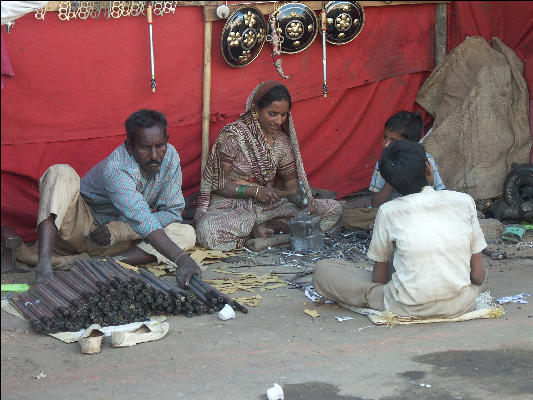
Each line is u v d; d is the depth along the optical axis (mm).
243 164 6406
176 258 4973
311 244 6051
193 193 6926
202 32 6621
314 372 3705
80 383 3654
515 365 3711
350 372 3689
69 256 5500
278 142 6477
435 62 7926
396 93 7777
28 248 5828
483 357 3814
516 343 3982
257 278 5316
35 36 5941
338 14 7043
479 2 7867
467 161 7109
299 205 6375
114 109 6367
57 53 6047
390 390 3471
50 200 5109
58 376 3746
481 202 7012
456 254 4207
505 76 7371
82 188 5711
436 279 4195
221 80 6797
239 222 6074
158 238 5047
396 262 4316
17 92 5953
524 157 7230
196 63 6656
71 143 6258
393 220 4250
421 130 5863
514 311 4496
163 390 3543
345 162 7629
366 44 7477
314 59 7203
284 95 6223
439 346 3975
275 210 6445
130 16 6285
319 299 4824
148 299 4555
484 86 7285
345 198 7660
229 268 5629
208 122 6766
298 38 6934
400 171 4195
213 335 4262
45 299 4645
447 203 4234
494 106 7227
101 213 5758
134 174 5246
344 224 6594
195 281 4836
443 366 3721
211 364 3842
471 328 4223
